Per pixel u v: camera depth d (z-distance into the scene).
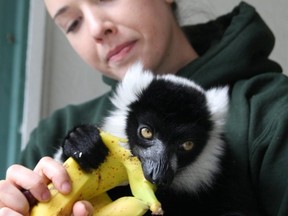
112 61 0.64
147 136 0.53
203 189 0.58
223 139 0.59
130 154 0.46
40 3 0.98
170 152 0.52
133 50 0.63
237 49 0.65
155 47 0.64
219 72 0.65
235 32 0.66
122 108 0.58
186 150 0.54
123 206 0.42
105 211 0.42
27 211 0.43
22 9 0.99
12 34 0.99
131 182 0.45
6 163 0.99
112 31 0.62
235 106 0.60
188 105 0.53
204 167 0.57
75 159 0.44
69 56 1.00
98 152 0.45
